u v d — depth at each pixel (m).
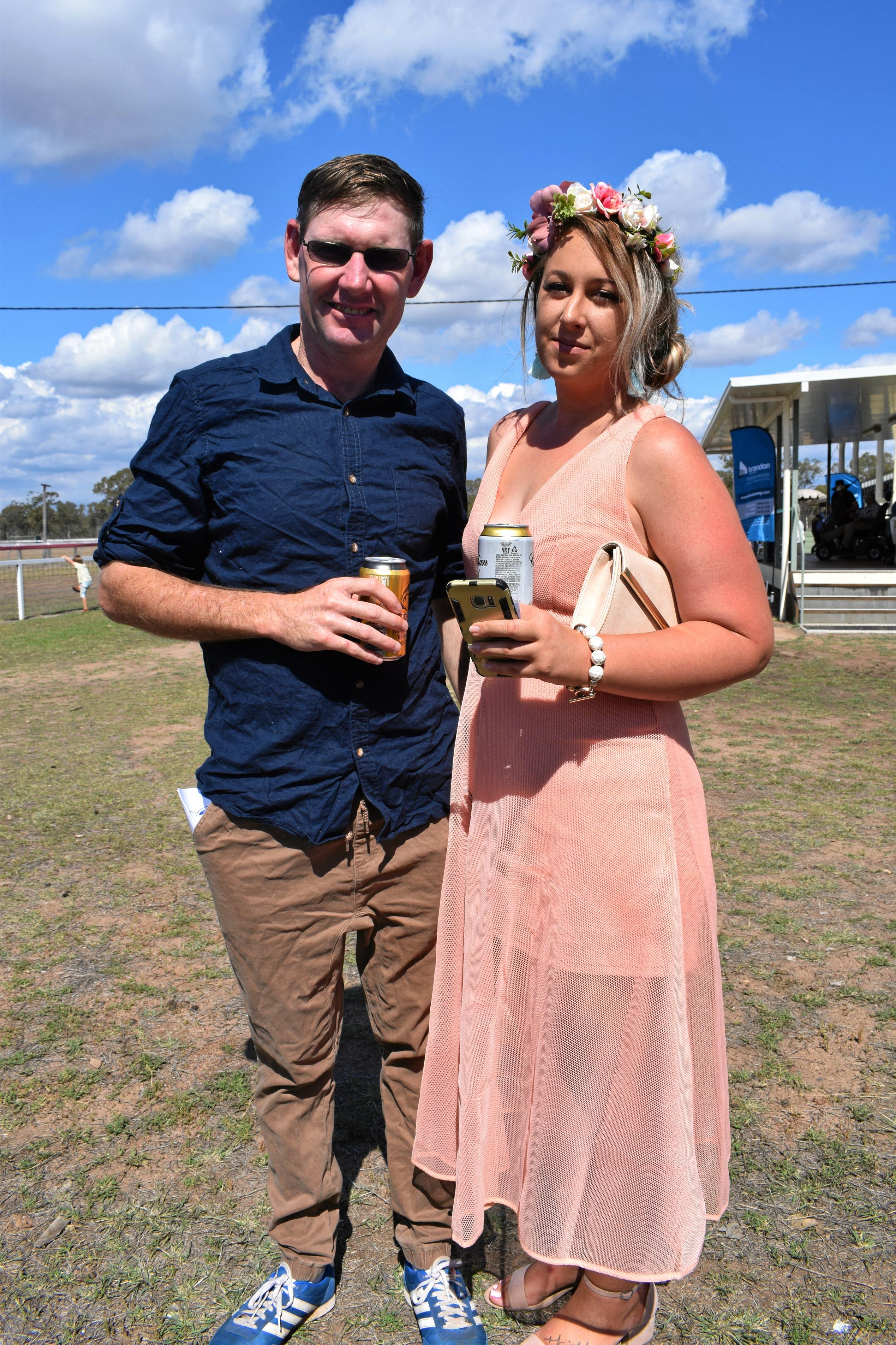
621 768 1.68
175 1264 2.19
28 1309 2.05
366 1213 2.38
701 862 1.73
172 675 11.59
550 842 1.72
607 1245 1.71
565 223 1.67
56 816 5.79
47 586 27.69
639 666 1.56
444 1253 2.06
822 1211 2.31
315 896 1.87
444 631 2.20
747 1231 2.25
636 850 1.67
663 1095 1.67
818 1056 2.98
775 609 16.02
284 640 1.72
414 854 1.94
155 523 1.83
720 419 19.56
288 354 1.86
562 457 1.81
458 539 2.13
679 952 1.67
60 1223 2.31
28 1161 2.55
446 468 2.01
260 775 1.83
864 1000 3.32
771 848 4.90
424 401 2.00
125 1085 2.91
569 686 1.59
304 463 1.83
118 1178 2.48
